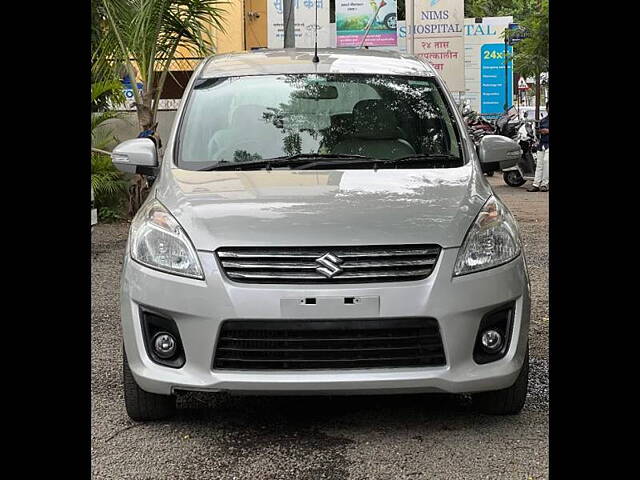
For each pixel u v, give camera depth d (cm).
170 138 528
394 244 411
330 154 509
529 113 2473
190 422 461
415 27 1712
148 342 427
